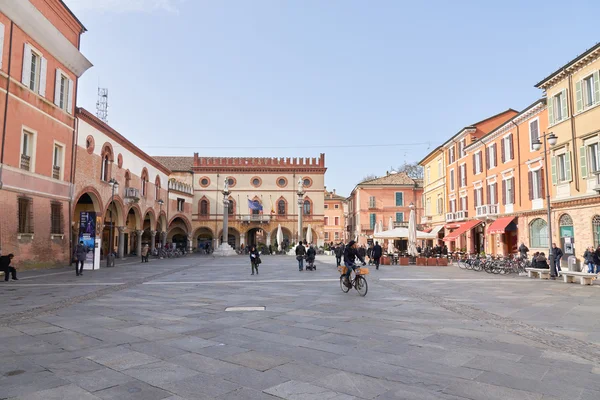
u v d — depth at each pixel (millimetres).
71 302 12297
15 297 13375
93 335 8117
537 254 22953
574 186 25375
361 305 11812
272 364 6289
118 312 10648
